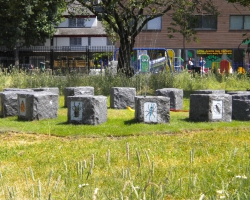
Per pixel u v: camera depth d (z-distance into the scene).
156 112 11.86
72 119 12.05
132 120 12.41
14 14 25.77
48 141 10.01
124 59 24.09
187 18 27.22
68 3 25.41
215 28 46.50
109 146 9.08
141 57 28.28
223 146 8.88
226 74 25.31
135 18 24.48
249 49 26.25
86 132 10.88
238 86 23.66
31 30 49.03
